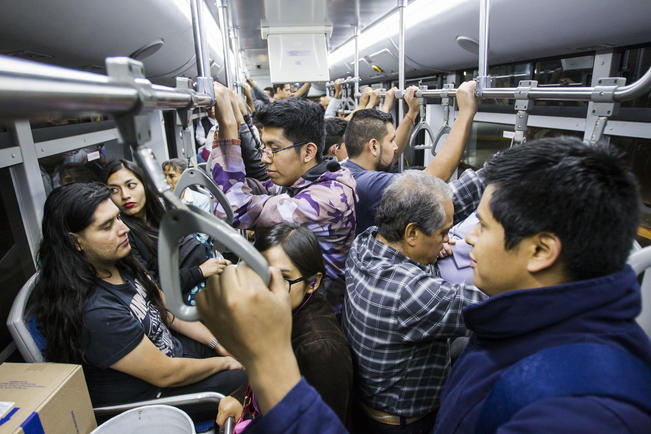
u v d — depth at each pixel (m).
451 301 0.95
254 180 1.58
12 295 1.50
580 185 0.48
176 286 0.39
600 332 0.48
